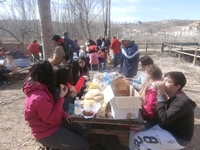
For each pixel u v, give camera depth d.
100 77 3.34
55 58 3.93
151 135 1.89
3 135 2.88
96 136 2.74
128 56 3.83
